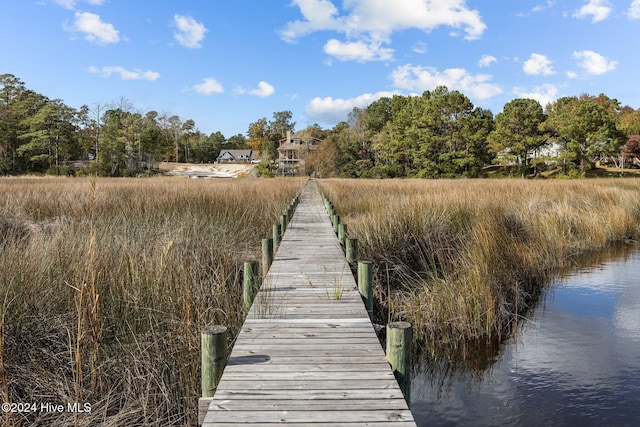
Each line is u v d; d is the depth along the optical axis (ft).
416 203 28.96
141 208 31.45
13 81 189.26
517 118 131.85
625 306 20.52
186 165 233.96
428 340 16.58
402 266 21.30
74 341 11.34
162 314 13.25
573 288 23.22
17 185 52.11
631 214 39.01
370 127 200.13
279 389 8.84
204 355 8.84
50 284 13.57
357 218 34.24
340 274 18.85
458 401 12.94
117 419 9.82
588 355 15.67
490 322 17.06
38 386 10.59
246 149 316.81
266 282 17.48
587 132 126.93
